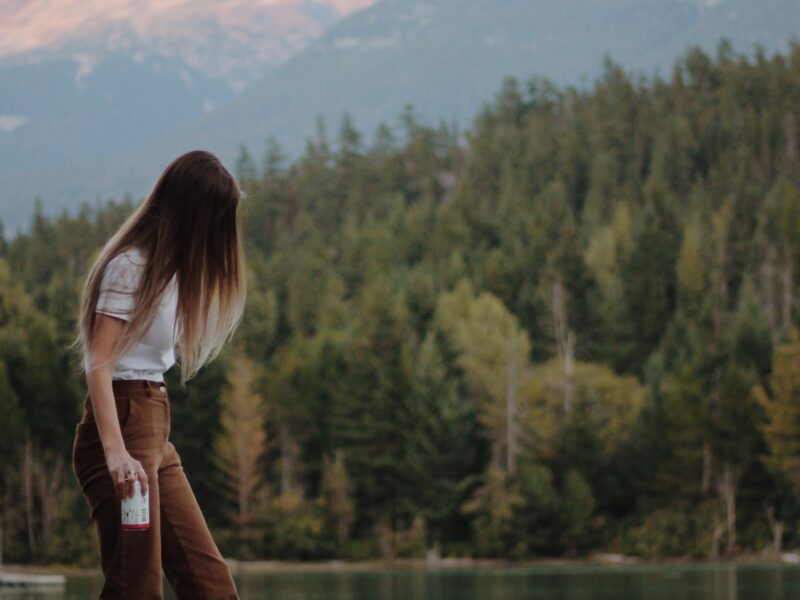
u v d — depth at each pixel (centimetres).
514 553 12656
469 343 14162
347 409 13675
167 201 819
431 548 13075
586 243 19725
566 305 17025
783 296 18325
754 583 8444
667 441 13538
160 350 813
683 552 12744
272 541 13212
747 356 15425
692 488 13312
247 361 14175
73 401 14175
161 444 816
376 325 13912
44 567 12838
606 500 13338
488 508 12875
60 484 13600
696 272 17275
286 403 14138
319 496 13562
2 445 13400
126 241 808
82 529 13025
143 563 799
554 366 14138
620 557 12744
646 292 16975
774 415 13250
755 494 13325
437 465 13275
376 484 13538
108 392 788
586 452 13312
